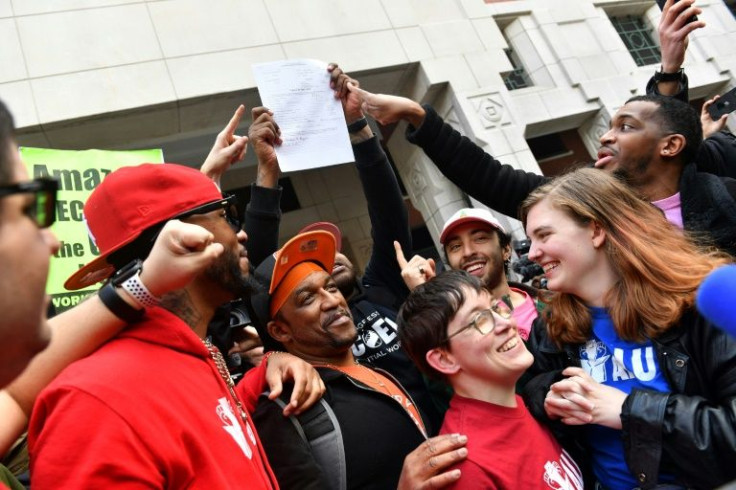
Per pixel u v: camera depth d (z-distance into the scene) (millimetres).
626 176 2373
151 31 6547
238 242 1595
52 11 6297
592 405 1610
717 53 9398
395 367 2609
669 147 2295
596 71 8734
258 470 1379
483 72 7871
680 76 2664
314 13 7359
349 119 2965
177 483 1159
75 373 1179
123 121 6371
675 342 1622
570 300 1877
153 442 1132
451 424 1754
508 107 7805
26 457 1545
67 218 3105
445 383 1909
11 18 6145
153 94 6320
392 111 2881
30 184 737
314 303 2105
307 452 1656
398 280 2994
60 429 1094
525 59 8930
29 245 746
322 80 2873
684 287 1609
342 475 1682
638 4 9680
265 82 2785
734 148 2682
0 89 5867
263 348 2590
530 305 2789
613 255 1730
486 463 1570
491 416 1703
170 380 1263
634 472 1545
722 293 527
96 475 1053
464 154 2859
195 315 1521
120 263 1423
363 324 2777
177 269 1200
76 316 1242
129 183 1438
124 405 1140
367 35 7504
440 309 1799
